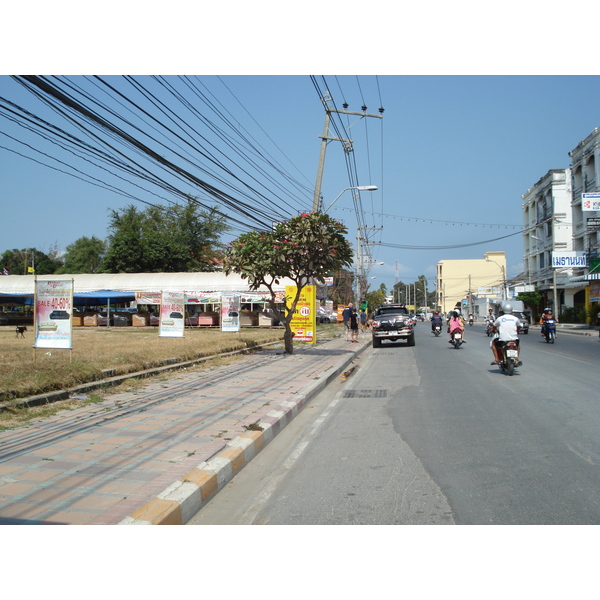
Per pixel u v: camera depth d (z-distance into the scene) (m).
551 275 48.53
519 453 6.15
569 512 4.42
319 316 49.34
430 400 9.84
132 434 6.67
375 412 9.02
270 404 8.80
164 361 13.27
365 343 24.48
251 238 16.53
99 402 8.77
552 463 5.72
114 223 54.81
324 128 21.53
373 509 4.63
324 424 8.23
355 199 35.03
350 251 16.59
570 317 45.28
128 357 13.08
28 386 8.61
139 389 10.18
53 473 5.14
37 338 11.71
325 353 18.52
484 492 4.93
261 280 16.47
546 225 51.16
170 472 5.18
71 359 11.75
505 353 12.77
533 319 53.53
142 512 4.18
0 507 4.32
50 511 4.25
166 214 54.97
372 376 13.90
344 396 10.88
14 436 6.52
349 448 6.73
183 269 52.09
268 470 5.92
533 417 8.02
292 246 16.03
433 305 141.00
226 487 5.34
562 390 10.43
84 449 5.97
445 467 5.73
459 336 21.48
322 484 5.36
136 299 32.34
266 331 31.88
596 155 38.00
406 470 5.69
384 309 24.92
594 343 24.05
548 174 49.16
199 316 38.09
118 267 48.94
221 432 6.80
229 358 16.14
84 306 46.88
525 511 4.46
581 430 7.14
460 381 12.07
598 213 39.69
